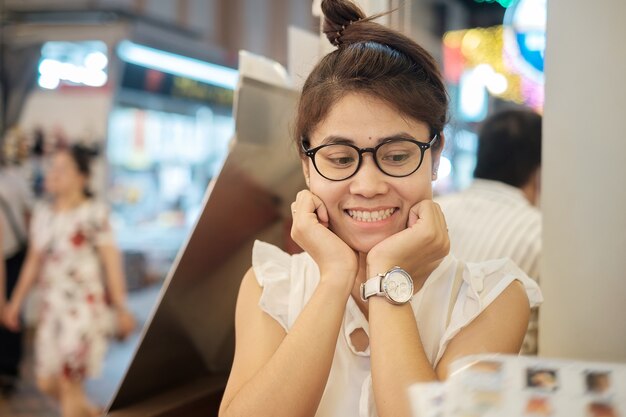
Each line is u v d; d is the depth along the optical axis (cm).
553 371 48
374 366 80
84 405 329
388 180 85
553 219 104
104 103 455
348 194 87
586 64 98
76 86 457
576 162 100
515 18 303
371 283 84
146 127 493
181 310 115
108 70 456
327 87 85
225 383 124
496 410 47
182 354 119
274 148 125
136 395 112
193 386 121
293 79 135
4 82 457
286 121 129
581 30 98
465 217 159
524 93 335
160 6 477
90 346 326
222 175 112
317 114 86
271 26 514
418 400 50
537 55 300
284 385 82
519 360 50
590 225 100
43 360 328
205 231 112
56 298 327
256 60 121
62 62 458
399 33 90
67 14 454
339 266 87
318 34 139
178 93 510
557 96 102
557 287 104
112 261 334
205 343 125
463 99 381
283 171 132
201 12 508
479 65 398
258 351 93
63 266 328
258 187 125
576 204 101
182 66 506
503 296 90
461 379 49
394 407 77
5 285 420
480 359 50
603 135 98
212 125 540
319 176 88
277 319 94
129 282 486
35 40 457
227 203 116
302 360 82
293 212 92
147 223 498
